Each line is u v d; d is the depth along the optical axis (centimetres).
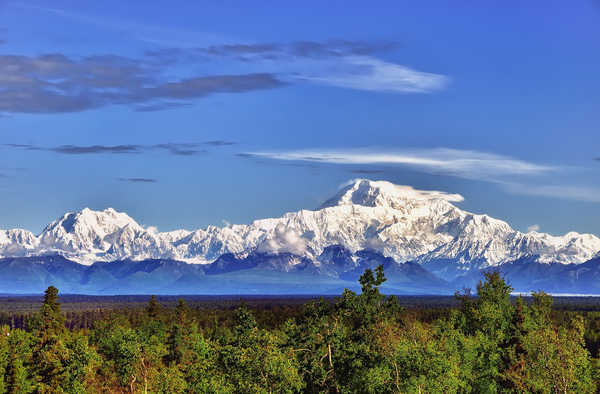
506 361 12012
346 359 11644
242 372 10506
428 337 11488
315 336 12156
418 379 10388
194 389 11238
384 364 10800
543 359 11206
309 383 11681
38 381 13300
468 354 11938
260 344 10869
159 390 12356
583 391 11194
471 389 11775
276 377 10562
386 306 13275
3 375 13138
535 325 13550
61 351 13462
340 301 13075
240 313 17600
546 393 11050
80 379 13525
